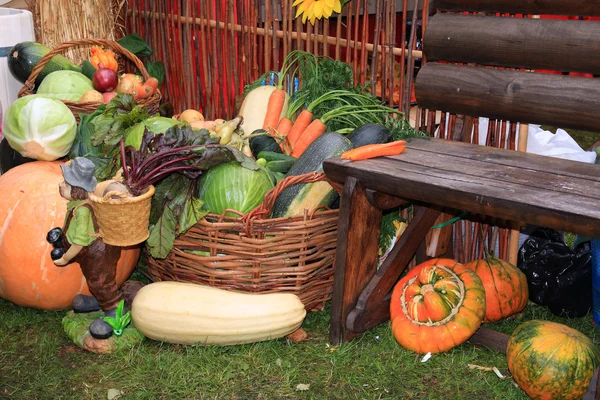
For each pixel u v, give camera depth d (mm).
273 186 3355
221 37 4613
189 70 4902
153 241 3174
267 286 3275
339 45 3924
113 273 3176
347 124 3803
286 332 3145
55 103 3484
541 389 2709
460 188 2627
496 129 3523
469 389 2891
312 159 3281
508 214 2512
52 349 3133
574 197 2514
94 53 4449
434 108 3520
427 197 2746
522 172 2871
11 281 3316
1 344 3201
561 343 2721
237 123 3680
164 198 3168
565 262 3543
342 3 3826
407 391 2877
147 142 2988
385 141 3393
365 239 3191
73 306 3311
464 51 3363
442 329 3068
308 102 3982
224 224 3143
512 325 3436
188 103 5004
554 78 3090
